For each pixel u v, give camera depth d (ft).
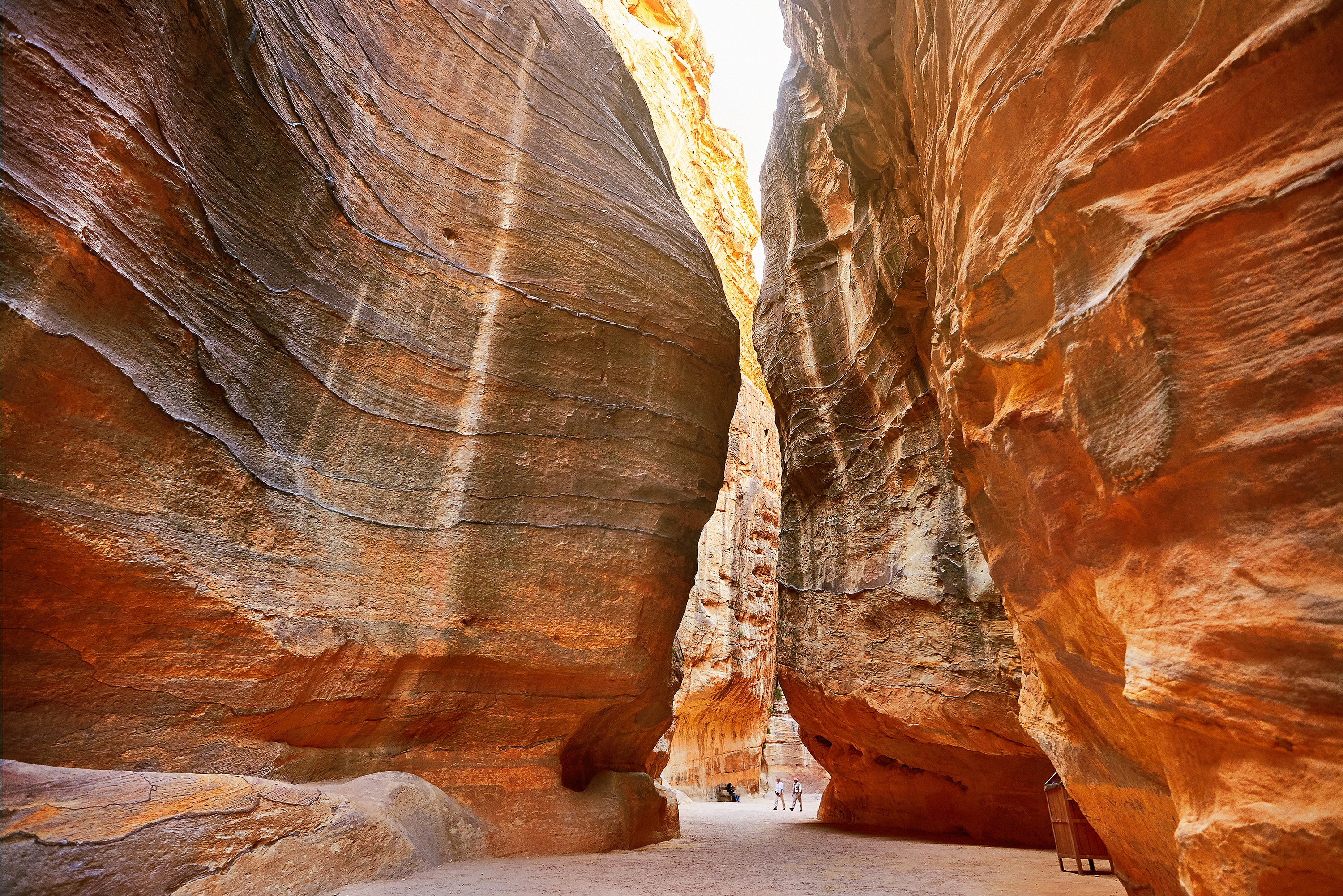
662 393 31.71
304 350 22.43
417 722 23.39
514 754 25.46
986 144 16.56
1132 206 11.42
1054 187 13.10
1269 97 9.83
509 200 30.50
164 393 17.44
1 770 11.94
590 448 28.73
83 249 15.11
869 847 31.12
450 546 24.53
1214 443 9.50
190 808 13.67
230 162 20.51
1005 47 16.12
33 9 14.76
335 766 21.31
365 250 25.22
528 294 29.32
